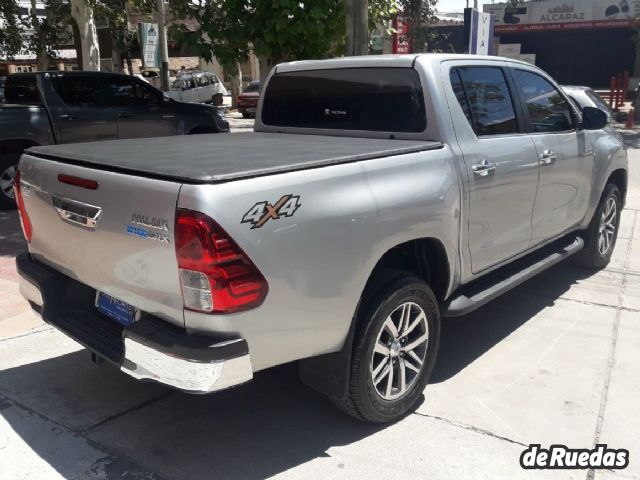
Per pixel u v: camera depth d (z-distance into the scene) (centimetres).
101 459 322
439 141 375
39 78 898
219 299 257
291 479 306
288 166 280
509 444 334
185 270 259
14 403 375
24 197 360
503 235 427
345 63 425
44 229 346
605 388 393
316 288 288
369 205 307
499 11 3622
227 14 684
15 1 2192
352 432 345
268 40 659
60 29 2164
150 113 1006
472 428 349
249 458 323
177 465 317
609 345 456
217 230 252
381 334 338
